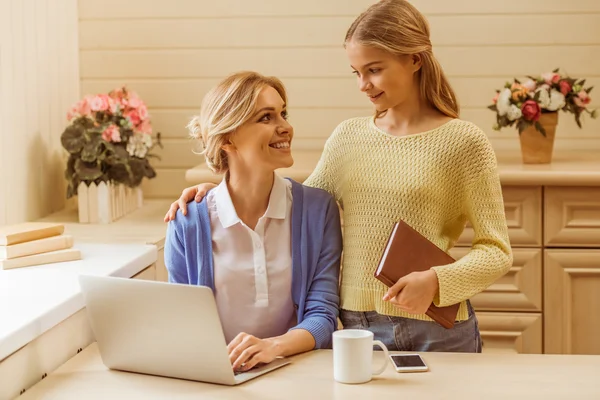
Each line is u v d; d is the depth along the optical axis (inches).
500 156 132.0
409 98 78.8
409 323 77.4
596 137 139.9
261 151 75.9
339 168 82.6
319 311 77.5
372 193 78.4
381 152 79.0
